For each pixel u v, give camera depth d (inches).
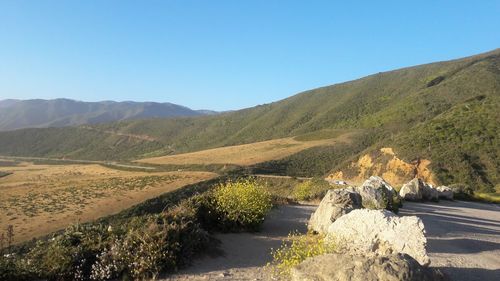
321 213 469.7
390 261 235.9
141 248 326.6
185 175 2918.3
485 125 2534.5
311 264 256.2
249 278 313.3
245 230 476.1
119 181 2822.3
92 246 335.0
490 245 492.1
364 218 349.1
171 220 381.7
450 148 2375.7
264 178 2534.5
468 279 328.2
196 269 335.9
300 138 5073.8
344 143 4158.5
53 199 2245.3
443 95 4416.8
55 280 309.4
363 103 6638.8
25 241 1423.5
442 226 618.2
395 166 2476.6
